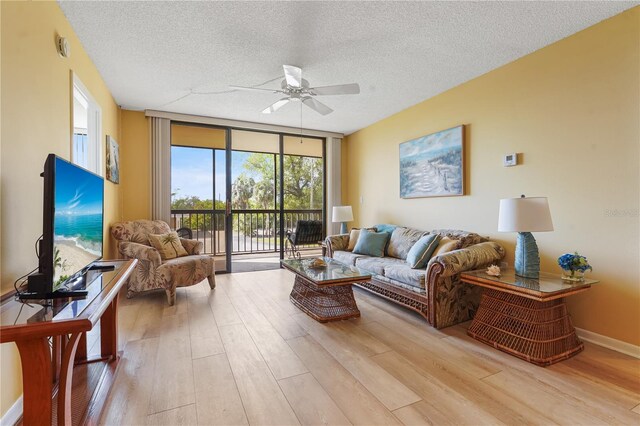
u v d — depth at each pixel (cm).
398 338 239
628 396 165
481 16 218
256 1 201
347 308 284
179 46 257
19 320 112
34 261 169
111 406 156
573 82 243
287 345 225
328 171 555
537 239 268
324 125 507
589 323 236
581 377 184
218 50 264
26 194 161
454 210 351
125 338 237
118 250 347
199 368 193
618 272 220
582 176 238
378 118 468
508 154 292
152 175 425
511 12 214
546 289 202
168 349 218
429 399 162
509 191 292
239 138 546
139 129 426
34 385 115
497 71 301
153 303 323
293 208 567
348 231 559
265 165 561
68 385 124
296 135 534
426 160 385
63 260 144
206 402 160
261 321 273
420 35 242
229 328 257
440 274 252
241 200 561
